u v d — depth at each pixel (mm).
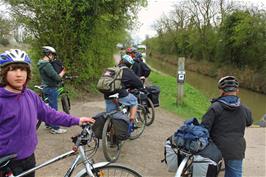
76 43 12398
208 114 4195
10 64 2904
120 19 13930
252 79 30859
